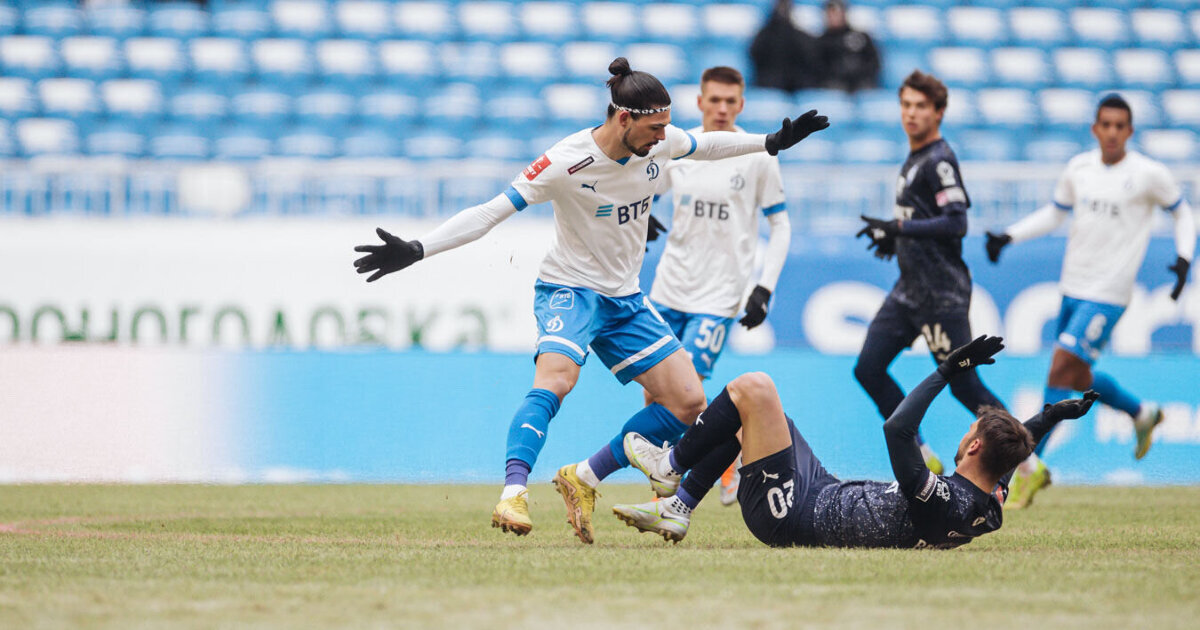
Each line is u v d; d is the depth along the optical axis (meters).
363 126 51.94
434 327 35.19
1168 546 17.67
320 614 11.33
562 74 54.94
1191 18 60.22
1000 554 15.93
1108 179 27.84
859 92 52.75
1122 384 34.41
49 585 13.07
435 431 33.50
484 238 35.44
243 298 35.06
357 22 56.72
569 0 58.41
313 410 33.25
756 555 15.40
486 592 12.59
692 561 14.84
